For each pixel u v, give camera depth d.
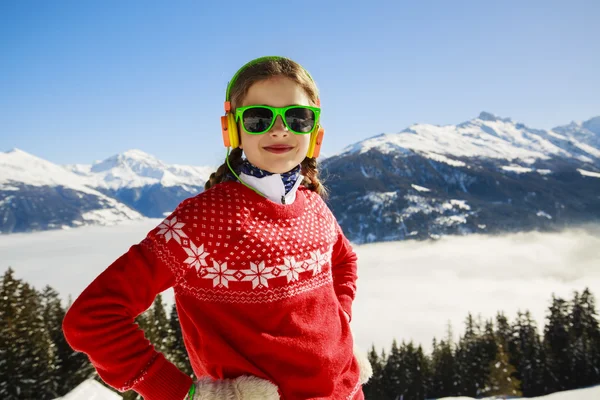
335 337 1.65
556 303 53.56
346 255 2.15
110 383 1.35
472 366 46.34
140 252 1.40
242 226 1.49
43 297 39.00
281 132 1.60
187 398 1.40
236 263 1.45
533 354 47.66
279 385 1.43
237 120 1.71
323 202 2.00
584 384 45.25
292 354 1.47
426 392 46.06
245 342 1.45
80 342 1.29
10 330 24.31
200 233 1.42
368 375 1.82
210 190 1.56
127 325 1.35
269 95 1.62
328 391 1.52
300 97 1.67
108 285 1.34
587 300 51.06
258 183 1.64
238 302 1.45
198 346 1.52
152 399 1.38
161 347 28.27
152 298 1.44
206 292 1.45
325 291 1.69
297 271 1.57
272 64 1.65
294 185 1.79
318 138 1.86
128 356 1.33
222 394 1.35
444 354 48.09
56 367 26.61
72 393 4.16
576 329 50.72
